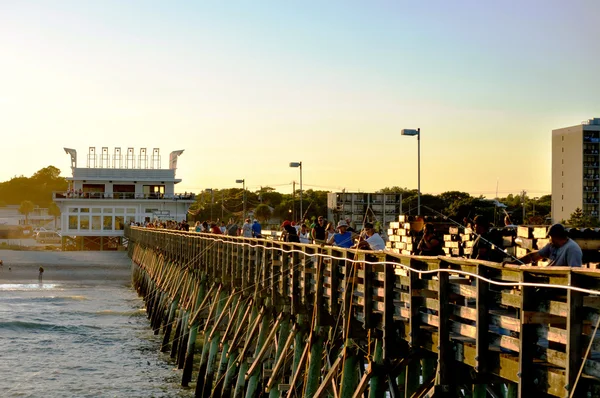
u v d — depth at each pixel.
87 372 40.91
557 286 10.86
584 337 10.73
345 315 19.11
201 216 145.00
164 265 60.34
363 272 17.84
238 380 28.69
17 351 46.97
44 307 67.50
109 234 125.00
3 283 86.62
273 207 142.75
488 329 12.77
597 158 118.06
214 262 38.34
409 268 15.05
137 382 38.59
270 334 26.30
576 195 118.94
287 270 25.80
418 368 17.72
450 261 13.70
